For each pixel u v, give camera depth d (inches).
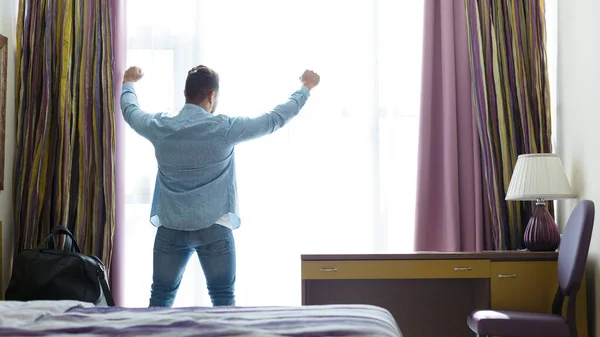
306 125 150.7
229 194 113.9
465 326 138.9
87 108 146.2
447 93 145.7
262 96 150.9
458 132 147.0
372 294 139.3
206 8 151.8
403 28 152.1
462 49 148.0
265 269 149.5
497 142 146.2
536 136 146.2
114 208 144.7
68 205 144.6
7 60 141.5
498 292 129.4
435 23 149.6
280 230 149.8
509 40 147.3
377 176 150.1
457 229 143.8
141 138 150.7
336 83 151.2
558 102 149.7
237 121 112.5
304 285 130.2
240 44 151.5
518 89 146.3
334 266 129.9
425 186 145.9
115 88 147.9
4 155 139.9
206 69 116.6
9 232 144.1
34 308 75.1
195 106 113.8
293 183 150.0
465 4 147.6
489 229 145.2
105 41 146.6
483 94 146.0
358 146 150.9
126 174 150.8
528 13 147.3
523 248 145.0
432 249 147.2
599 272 126.3
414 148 151.4
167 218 111.7
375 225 149.9
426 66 147.0
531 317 114.6
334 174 150.6
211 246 112.3
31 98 145.6
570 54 140.9
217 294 114.3
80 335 62.6
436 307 139.3
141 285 149.7
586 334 127.7
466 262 129.6
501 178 145.7
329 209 150.2
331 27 151.6
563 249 122.3
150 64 150.6
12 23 146.6
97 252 144.3
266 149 150.4
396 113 151.4
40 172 144.1
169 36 151.5
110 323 67.2
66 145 144.6
